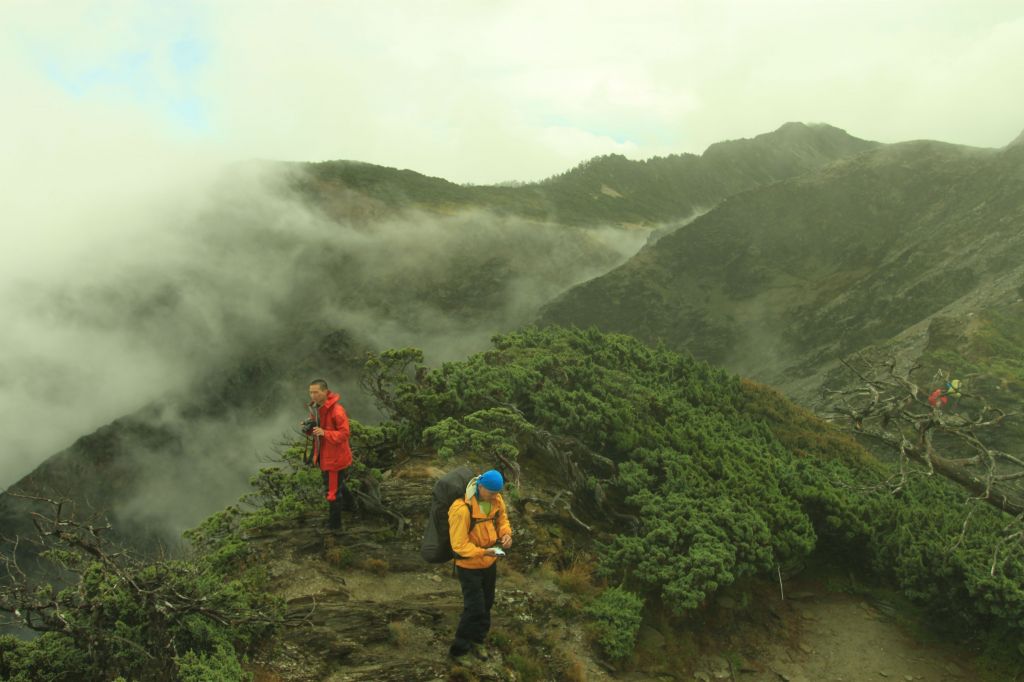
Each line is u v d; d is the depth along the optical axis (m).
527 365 12.55
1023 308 47.47
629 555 8.74
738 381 16.48
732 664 8.33
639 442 11.44
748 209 132.00
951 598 9.21
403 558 7.79
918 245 104.69
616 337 16.06
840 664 8.68
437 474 9.39
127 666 5.28
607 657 7.57
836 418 38.78
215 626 5.79
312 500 8.71
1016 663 8.60
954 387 11.12
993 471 10.20
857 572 10.59
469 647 6.26
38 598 4.95
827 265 119.75
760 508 10.27
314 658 6.04
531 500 9.38
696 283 127.00
